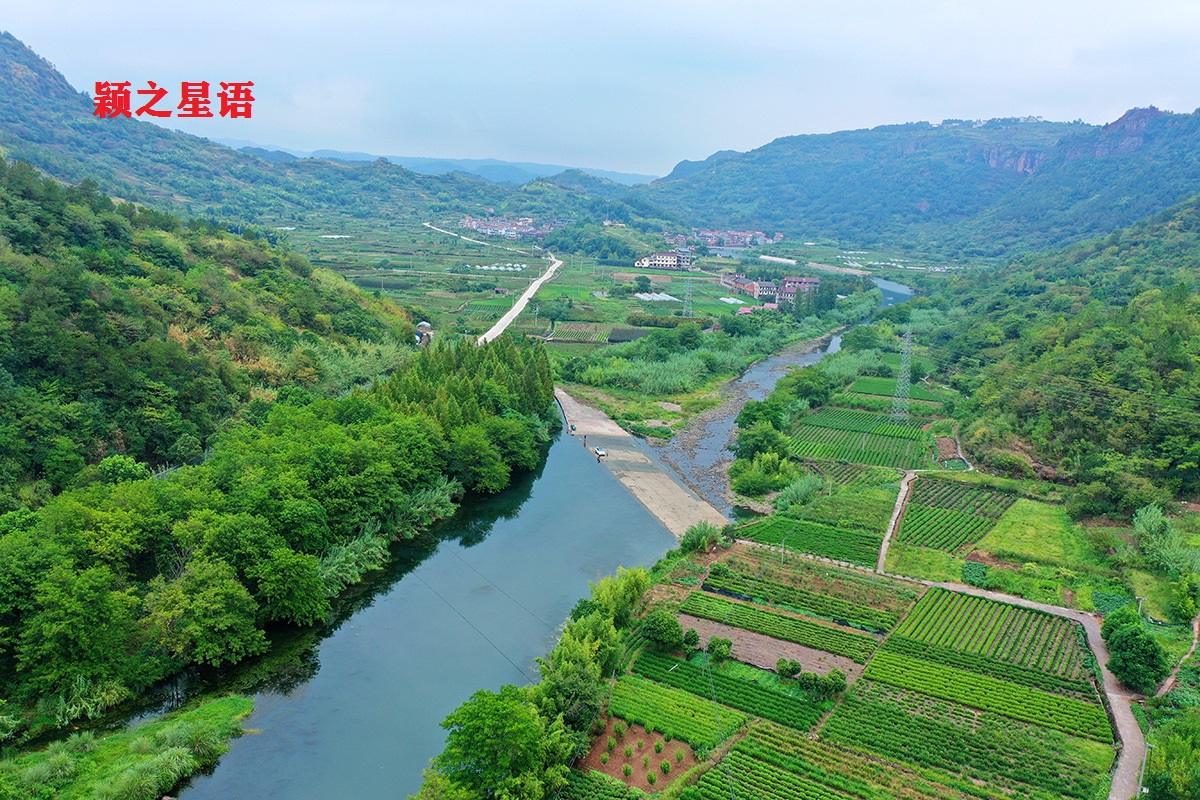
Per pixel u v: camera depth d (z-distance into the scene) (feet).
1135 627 329.52
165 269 641.40
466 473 525.75
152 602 311.68
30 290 474.90
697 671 329.52
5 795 237.66
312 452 422.41
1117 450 512.63
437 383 609.01
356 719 302.86
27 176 610.65
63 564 296.71
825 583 409.49
